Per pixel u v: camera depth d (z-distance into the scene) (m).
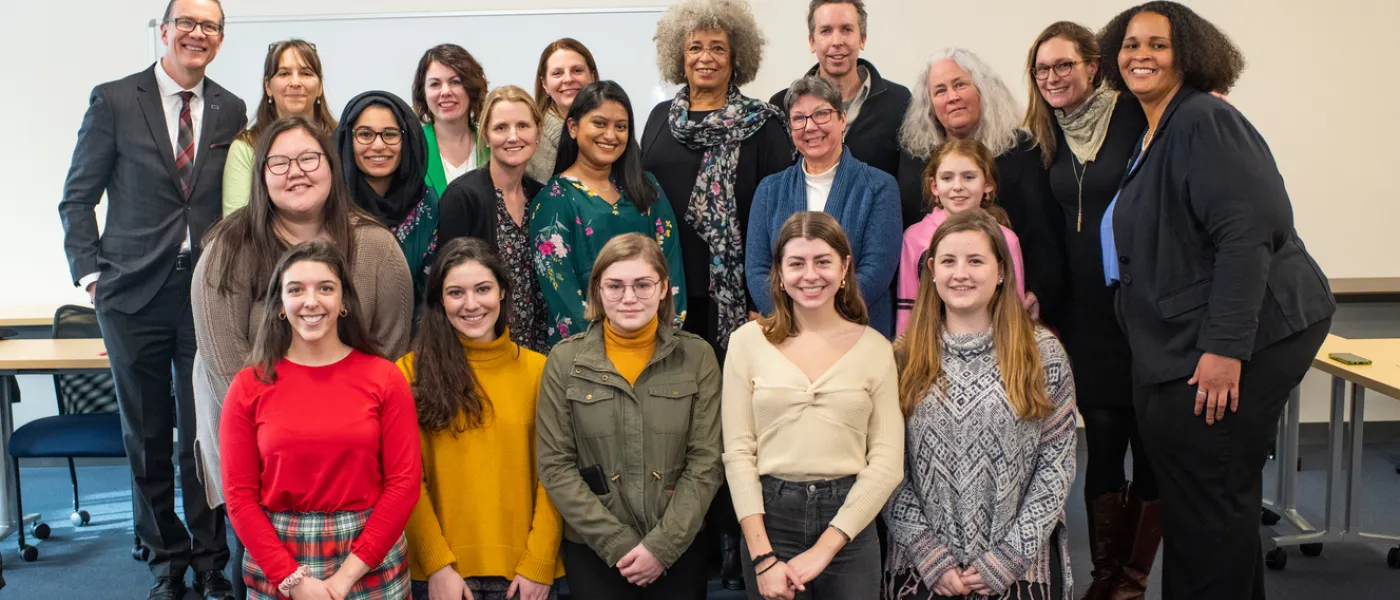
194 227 2.61
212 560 2.75
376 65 4.26
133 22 4.25
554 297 2.40
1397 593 2.83
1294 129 4.32
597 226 2.42
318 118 2.73
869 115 2.84
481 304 2.02
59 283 4.40
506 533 2.06
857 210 2.40
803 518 1.96
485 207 2.42
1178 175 2.00
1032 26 4.26
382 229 2.15
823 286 1.97
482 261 2.03
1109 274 2.25
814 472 1.96
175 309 2.62
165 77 2.63
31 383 4.45
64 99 4.30
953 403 1.96
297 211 2.04
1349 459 3.12
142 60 4.27
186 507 2.75
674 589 2.06
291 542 1.85
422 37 4.24
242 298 2.01
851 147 2.81
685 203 2.68
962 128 2.60
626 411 2.04
